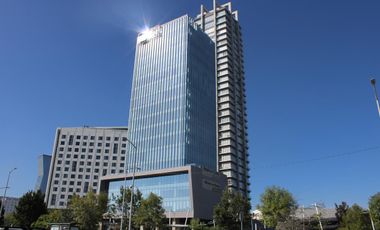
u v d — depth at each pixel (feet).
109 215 238.89
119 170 580.30
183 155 400.26
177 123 424.05
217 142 493.36
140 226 241.76
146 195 367.86
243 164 510.17
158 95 459.73
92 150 587.68
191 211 331.36
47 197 550.77
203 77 483.92
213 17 590.96
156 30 508.53
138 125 457.68
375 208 225.97
